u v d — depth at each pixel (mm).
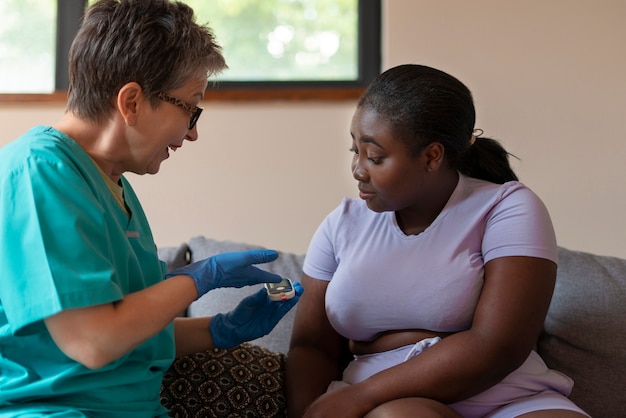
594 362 1752
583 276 1840
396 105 1415
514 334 1367
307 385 1580
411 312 1482
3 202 1197
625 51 2633
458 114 1448
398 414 1294
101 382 1299
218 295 2006
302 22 2865
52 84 2883
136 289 1368
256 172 2777
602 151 2648
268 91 2768
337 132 2762
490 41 2682
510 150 2682
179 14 1349
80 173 1273
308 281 1662
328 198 2764
